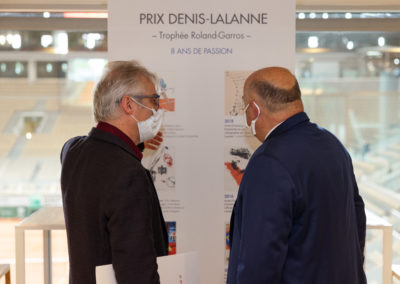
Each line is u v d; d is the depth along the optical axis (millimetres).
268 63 2139
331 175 1275
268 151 1265
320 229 1247
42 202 6047
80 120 5613
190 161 2193
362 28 2773
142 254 1146
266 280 1204
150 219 1196
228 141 2184
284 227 1205
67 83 5426
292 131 1312
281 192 1207
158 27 2123
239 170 2195
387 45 3219
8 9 2631
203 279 2236
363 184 5867
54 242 3971
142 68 1362
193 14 2123
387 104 6324
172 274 1372
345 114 5914
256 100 1349
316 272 1251
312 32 3078
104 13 2762
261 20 2125
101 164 1211
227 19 2123
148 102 1326
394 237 3916
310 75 5953
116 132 1275
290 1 2115
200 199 2209
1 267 2115
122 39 2119
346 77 6109
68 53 3561
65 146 1428
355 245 1386
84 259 1211
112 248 1153
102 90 1290
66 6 2652
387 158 6289
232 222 1399
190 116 2170
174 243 2227
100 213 1181
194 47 2135
